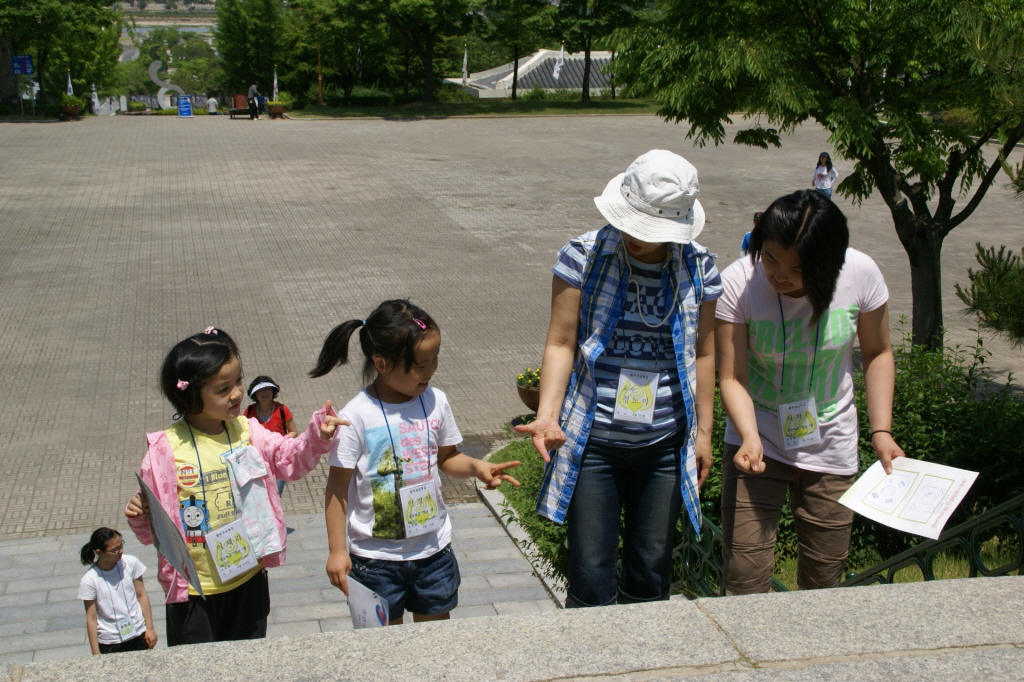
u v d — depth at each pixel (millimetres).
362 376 3355
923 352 8375
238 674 2248
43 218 20438
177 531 2893
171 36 155750
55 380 11695
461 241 19656
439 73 54000
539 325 14547
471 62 79188
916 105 9641
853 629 2469
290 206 22484
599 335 2998
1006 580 2744
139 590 5645
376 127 38125
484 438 10609
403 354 3143
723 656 2338
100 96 58469
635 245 2947
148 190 23781
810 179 27609
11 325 13664
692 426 3059
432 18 43656
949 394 7586
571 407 3072
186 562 2922
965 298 7699
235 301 15109
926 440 7172
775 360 3459
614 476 3094
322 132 36125
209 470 3314
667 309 2994
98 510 8727
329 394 11508
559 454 3088
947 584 2725
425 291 16125
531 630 2461
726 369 3465
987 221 22094
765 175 28250
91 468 9516
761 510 3586
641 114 43656
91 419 10633
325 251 18516
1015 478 6957
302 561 7781
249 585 3451
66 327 13656
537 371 10562
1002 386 11789
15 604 6980
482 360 13031
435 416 3367
